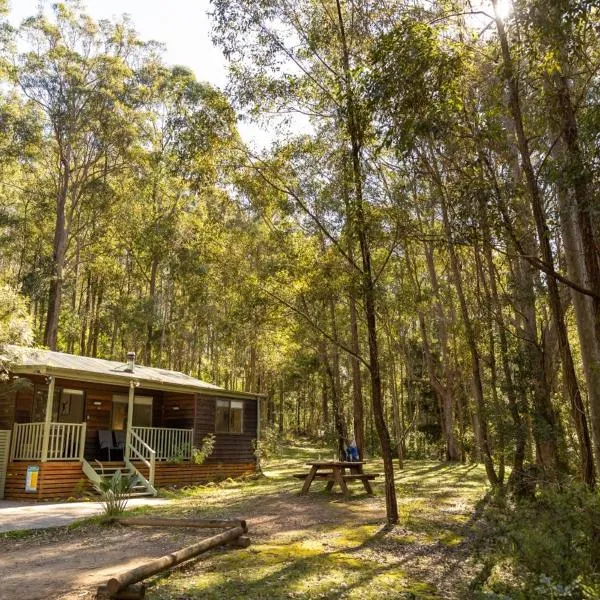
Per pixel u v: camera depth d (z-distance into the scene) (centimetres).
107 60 3127
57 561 696
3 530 912
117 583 512
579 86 837
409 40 709
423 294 1469
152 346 3684
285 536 834
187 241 2894
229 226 1136
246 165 1020
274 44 955
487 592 523
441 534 874
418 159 966
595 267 712
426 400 3441
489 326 1311
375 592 570
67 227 3225
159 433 1753
